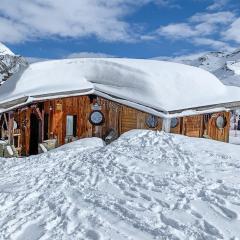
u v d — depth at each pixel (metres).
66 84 22.02
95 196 8.95
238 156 12.39
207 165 11.23
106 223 7.12
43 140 20.56
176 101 21.88
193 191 8.77
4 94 22.02
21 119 20.28
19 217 7.80
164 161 11.92
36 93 20.09
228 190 8.68
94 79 23.31
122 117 21.14
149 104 20.66
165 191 8.93
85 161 13.41
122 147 14.55
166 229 6.70
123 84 22.59
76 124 21.16
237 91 25.72
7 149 18.45
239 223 6.86
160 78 23.12
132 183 9.88
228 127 23.47
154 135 15.79
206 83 25.05
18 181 11.18
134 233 6.65
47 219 7.58
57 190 9.76
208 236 6.33
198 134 22.34
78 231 6.84
